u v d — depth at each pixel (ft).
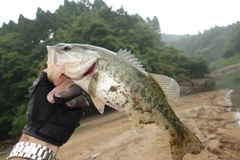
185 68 212.02
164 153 25.53
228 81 144.25
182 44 589.32
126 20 172.55
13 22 208.03
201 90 119.03
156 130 34.83
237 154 23.31
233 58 329.72
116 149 31.35
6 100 106.01
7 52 137.90
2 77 110.52
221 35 500.33
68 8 230.68
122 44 115.96
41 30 169.99
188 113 48.62
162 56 184.55
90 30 109.40
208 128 34.32
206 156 23.39
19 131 84.74
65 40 112.37
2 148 82.28
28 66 117.50
